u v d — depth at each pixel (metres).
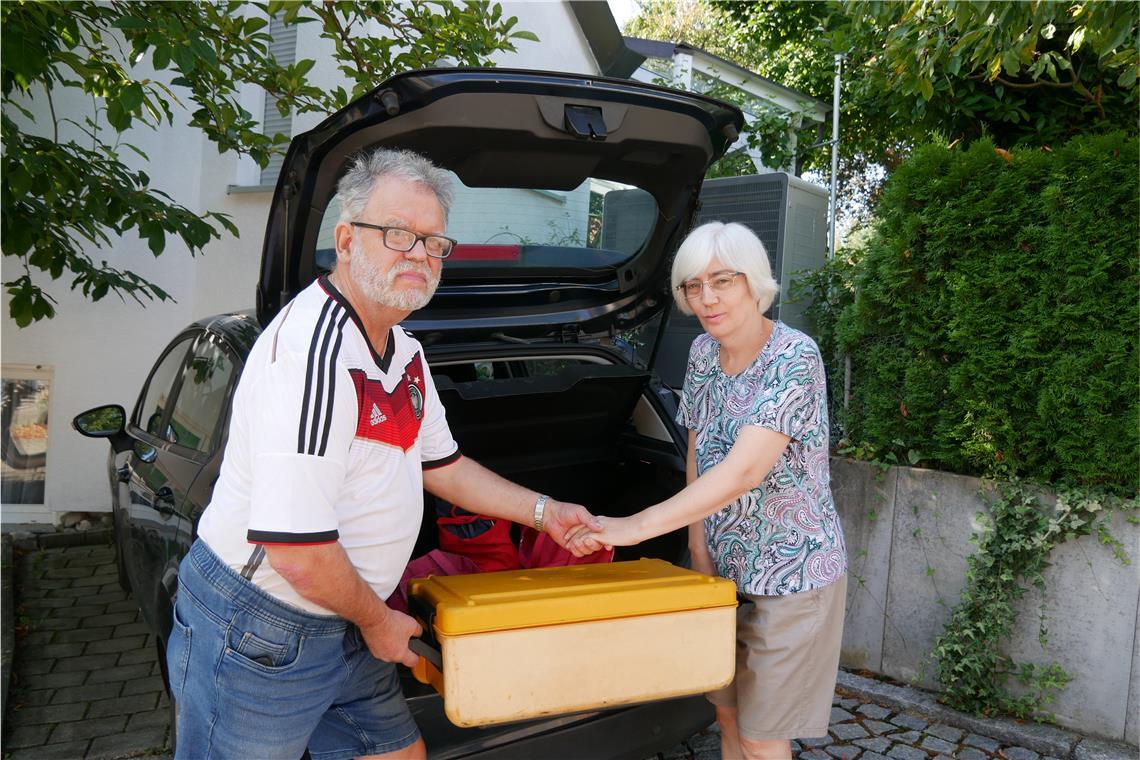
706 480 1.94
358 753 1.89
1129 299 2.86
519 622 1.69
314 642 1.66
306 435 1.50
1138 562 2.86
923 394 3.32
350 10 3.95
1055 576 3.03
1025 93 4.18
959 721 3.10
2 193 3.19
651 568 2.05
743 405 2.03
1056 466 3.06
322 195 2.21
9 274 5.21
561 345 2.94
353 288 1.67
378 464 1.65
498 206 2.64
